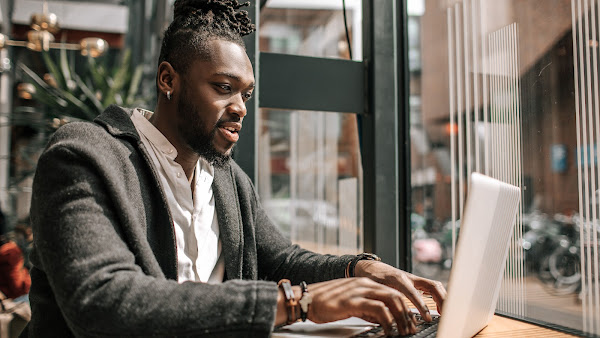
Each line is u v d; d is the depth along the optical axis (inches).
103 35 229.8
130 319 24.3
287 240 47.9
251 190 47.0
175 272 35.1
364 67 60.5
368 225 60.6
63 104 169.6
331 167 80.0
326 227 82.6
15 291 92.7
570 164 43.0
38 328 33.2
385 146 59.3
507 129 49.7
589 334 33.0
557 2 43.8
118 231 29.9
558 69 44.1
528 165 47.0
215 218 41.4
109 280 25.4
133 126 36.4
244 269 42.9
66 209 27.7
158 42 193.8
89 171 29.8
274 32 90.7
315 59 58.0
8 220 156.2
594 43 40.1
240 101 36.2
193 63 35.2
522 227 47.0
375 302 26.5
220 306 25.1
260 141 133.4
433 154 100.1
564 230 44.3
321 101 58.2
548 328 34.0
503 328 33.4
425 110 73.2
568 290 43.8
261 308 25.5
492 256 28.2
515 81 48.7
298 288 28.1
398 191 62.0
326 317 27.1
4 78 208.1
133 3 233.5
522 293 45.3
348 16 69.1
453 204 57.9
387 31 59.9
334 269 40.4
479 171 53.7
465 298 25.3
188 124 35.9
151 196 35.4
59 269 26.1
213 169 41.9
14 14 208.8
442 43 62.4
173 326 24.4
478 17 54.3
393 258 58.8
